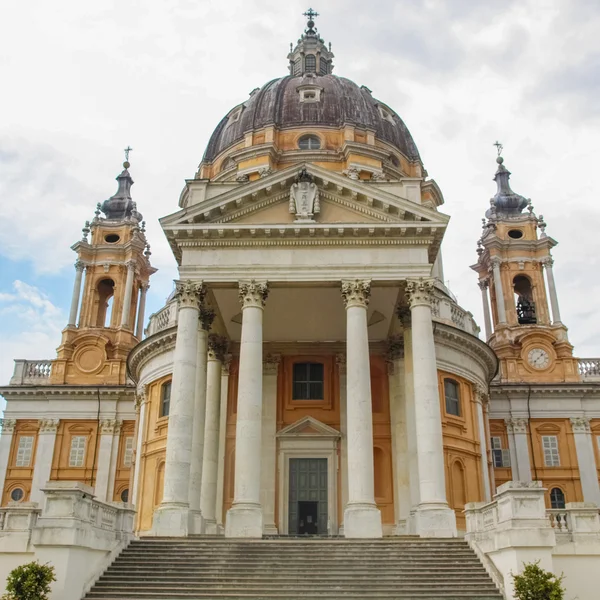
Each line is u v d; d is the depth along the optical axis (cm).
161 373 3531
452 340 3391
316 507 3003
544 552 1673
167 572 1850
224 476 3062
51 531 1717
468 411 3403
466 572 1828
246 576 1819
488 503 1914
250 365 2433
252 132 4297
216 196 2633
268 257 2586
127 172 5800
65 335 4919
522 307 5059
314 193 2652
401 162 4459
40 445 4562
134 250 5188
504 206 5409
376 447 3103
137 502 3406
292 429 3102
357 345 2447
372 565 1869
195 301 2538
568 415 4516
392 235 2592
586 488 4328
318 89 4481
